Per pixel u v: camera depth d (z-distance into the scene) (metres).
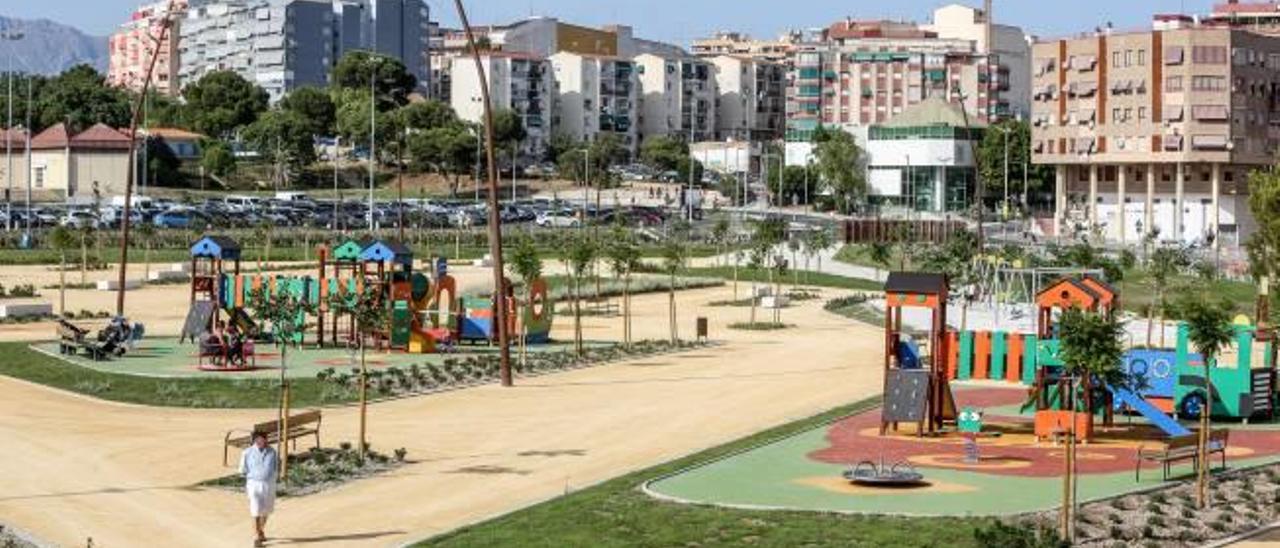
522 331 92.81
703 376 86.88
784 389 81.25
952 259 132.00
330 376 81.56
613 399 77.62
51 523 50.47
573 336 109.38
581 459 61.12
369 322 74.31
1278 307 83.88
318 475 57.81
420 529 49.44
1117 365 60.25
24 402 76.06
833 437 65.25
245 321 99.19
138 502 53.69
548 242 194.38
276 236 190.62
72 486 56.28
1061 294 67.25
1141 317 118.31
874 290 152.38
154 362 88.38
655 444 64.38
